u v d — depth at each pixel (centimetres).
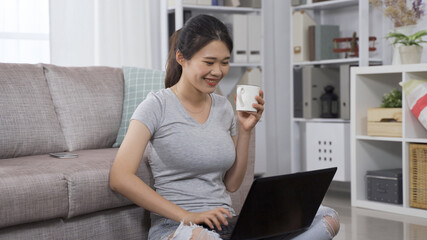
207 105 204
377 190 383
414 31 406
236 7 469
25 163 232
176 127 193
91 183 218
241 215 163
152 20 467
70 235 219
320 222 190
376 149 401
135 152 187
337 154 433
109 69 325
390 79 409
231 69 495
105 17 439
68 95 298
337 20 479
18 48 417
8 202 195
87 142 295
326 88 451
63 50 421
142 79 318
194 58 184
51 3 414
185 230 170
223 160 196
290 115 509
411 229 321
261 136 488
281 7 520
